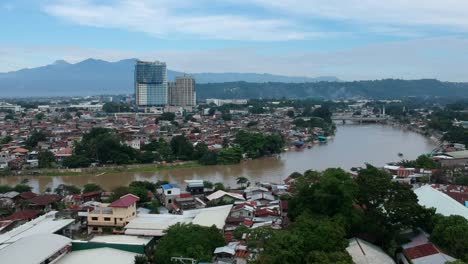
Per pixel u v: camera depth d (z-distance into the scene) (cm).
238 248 6244
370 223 6619
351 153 19350
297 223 6247
